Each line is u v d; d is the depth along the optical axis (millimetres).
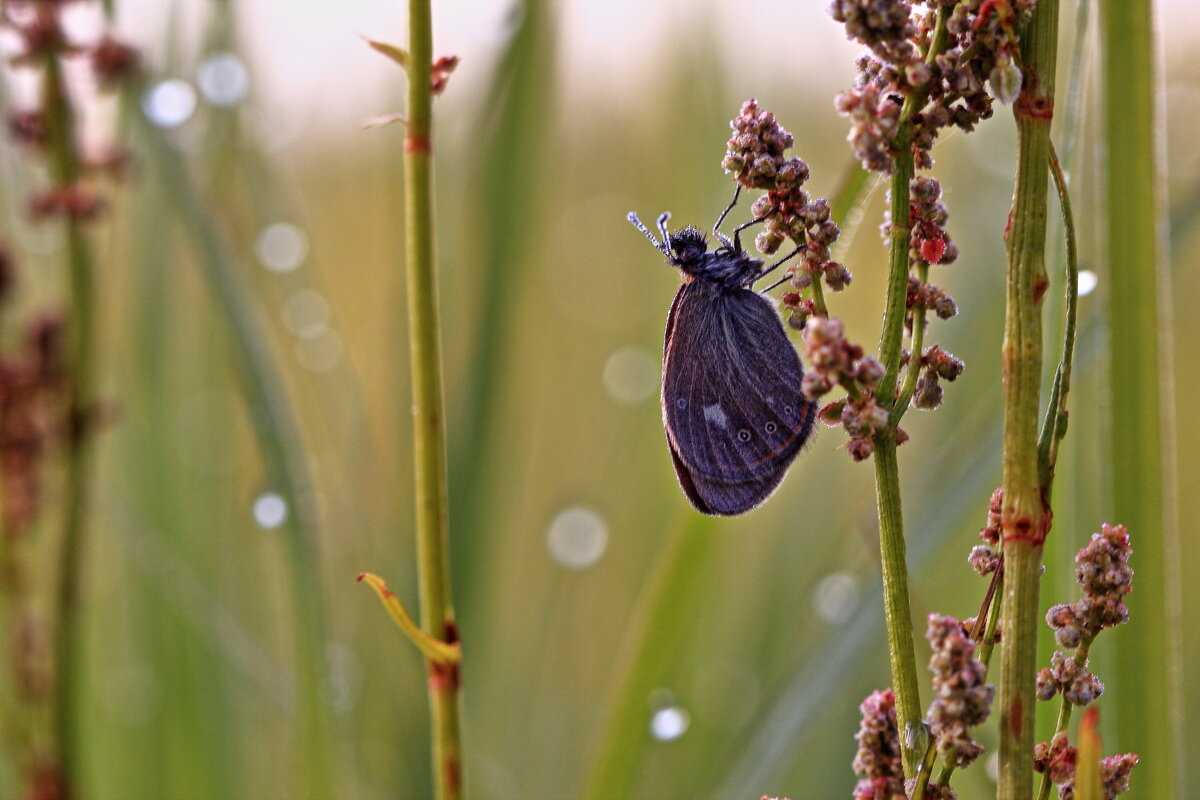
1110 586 322
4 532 366
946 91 321
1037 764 323
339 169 492
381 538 395
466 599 394
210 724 400
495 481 392
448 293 391
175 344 411
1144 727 335
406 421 391
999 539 323
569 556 425
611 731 367
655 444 428
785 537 415
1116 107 337
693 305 358
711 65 419
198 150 401
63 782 368
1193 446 438
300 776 368
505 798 406
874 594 368
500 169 387
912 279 325
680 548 367
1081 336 352
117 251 406
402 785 391
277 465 371
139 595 405
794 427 353
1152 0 336
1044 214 319
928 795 318
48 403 366
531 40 386
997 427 368
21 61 365
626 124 479
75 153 368
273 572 409
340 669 383
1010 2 318
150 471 406
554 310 483
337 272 485
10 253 368
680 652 376
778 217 328
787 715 368
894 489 321
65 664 368
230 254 377
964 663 317
